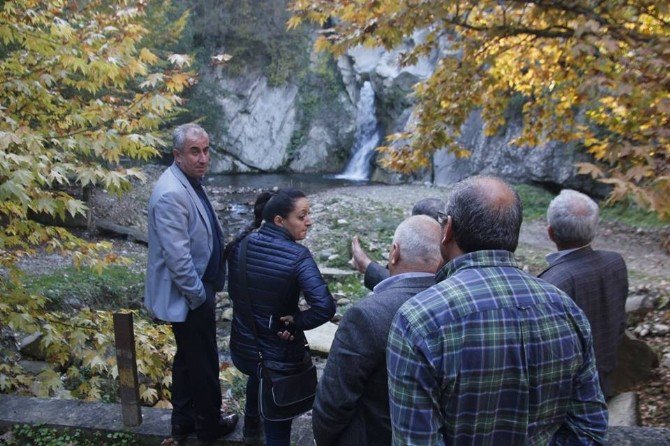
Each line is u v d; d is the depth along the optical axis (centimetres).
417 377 154
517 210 167
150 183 1645
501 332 156
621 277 293
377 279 272
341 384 191
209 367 320
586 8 450
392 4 502
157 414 372
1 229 443
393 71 2208
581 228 281
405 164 582
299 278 278
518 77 610
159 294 309
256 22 2356
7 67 432
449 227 172
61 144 418
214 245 323
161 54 1397
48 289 820
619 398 458
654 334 585
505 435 158
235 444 339
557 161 1598
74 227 1246
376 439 195
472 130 1869
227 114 2325
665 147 362
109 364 525
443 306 158
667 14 421
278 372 285
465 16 575
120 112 443
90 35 445
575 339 164
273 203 288
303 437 350
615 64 416
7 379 470
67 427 362
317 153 2416
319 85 2427
